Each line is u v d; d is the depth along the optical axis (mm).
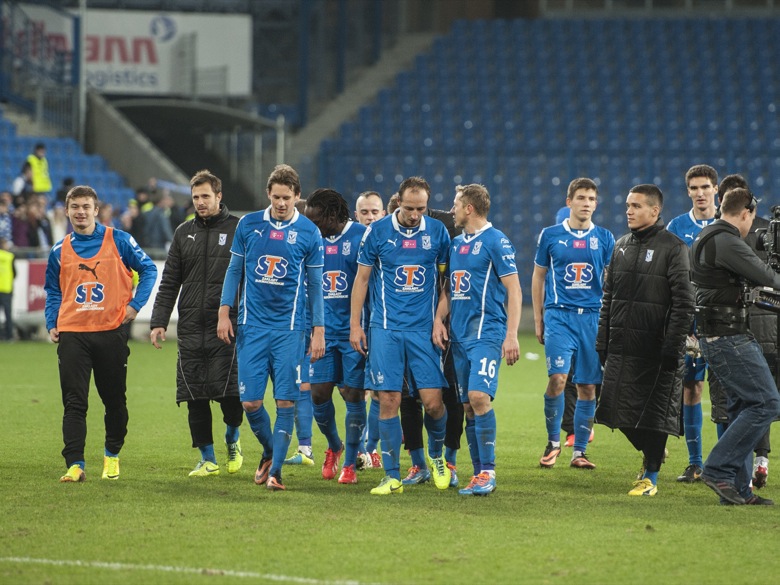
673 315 25688
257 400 26641
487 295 26406
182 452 32594
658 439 26438
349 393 28062
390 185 100750
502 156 100062
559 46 110312
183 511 23688
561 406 31375
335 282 28719
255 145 104938
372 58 114688
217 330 27703
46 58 100188
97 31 103812
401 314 26312
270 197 26562
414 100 107938
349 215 29547
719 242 25172
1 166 88125
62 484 26734
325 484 27766
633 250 26469
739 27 110250
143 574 18750
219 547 20562
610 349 26672
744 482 25641
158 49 105312
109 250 27359
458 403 27812
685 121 103812
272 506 24391
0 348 69188
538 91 107125
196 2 107312
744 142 102125
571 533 22000
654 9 115125
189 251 28547
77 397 27156
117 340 27250
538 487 27625
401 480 27844
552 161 99375
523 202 98062
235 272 26938
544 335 32688
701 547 20984
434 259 26578
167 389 48969
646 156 98312
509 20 113625
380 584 18266
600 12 116000
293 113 108438
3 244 72062
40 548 20406
